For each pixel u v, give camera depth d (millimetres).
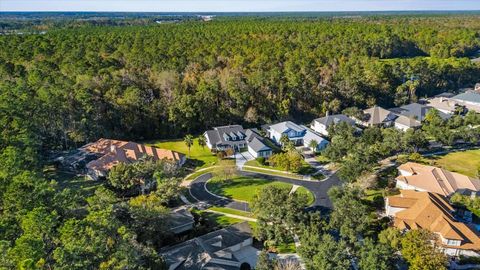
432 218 55469
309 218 53938
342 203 54125
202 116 106562
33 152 65188
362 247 45875
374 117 109688
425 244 47469
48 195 48312
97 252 36594
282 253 51969
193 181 75625
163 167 70625
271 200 54594
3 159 56250
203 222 59344
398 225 54906
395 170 76375
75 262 34438
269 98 115562
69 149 89188
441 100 127250
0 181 49906
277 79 117938
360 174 69500
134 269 38438
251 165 83562
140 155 80000
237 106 111562
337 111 122500
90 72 106500
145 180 68188
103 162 75312
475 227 58219
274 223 53469
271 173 79375
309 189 71750
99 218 41688
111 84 103562
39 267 33625
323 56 139125
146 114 102750
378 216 60562
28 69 108500
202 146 95000
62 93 88875
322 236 47531
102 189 54500
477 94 126375
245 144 94625
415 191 63469
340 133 94375
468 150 91125
